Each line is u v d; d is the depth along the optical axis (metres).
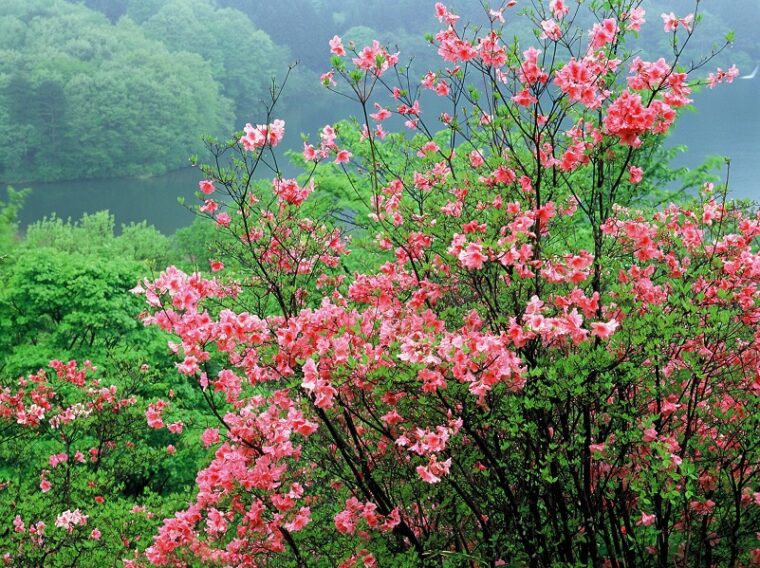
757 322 5.24
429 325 4.99
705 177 11.45
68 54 98.38
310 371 4.59
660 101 4.80
